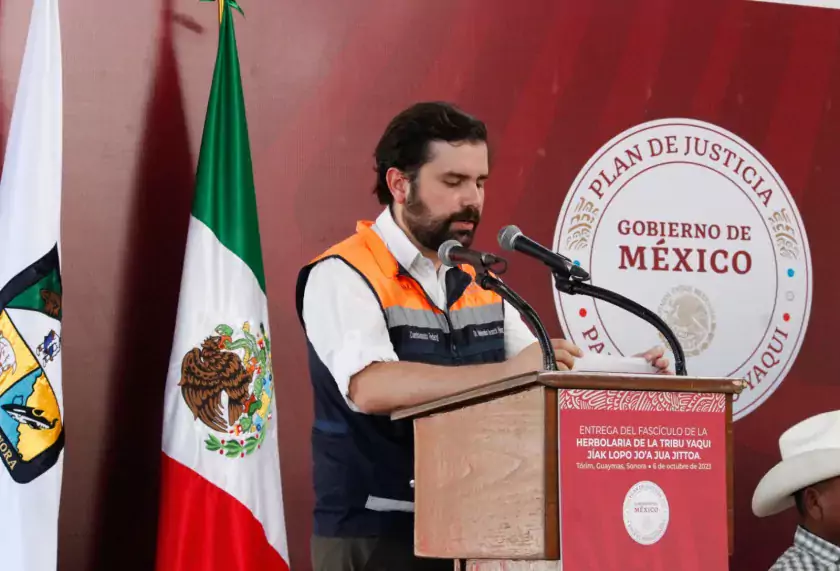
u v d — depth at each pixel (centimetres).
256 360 406
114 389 427
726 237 516
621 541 211
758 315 515
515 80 493
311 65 468
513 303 249
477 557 231
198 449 394
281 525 400
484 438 231
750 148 523
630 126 507
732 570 493
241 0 463
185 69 450
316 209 461
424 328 435
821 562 368
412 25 483
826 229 529
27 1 432
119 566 419
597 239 498
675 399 220
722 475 221
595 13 508
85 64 440
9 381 368
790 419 512
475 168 470
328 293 429
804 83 533
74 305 428
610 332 493
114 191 437
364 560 418
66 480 418
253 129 459
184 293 405
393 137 466
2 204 384
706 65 520
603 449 213
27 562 358
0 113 426
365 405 394
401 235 452
